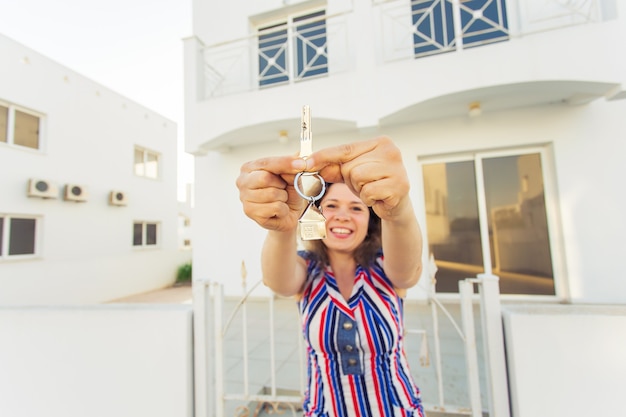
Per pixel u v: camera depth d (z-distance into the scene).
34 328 1.67
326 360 0.99
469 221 4.60
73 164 6.74
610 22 3.26
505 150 4.46
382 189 0.62
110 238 7.56
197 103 4.80
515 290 4.37
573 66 3.33
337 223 1.03
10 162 5.61
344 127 4.54
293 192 0.72
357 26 4.09
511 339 1.32
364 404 0.94
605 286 3.92
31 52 5.99
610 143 3.96
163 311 1.59
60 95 6.52
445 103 4.00
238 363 2.71
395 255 0.88
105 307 1.68
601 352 1.23
